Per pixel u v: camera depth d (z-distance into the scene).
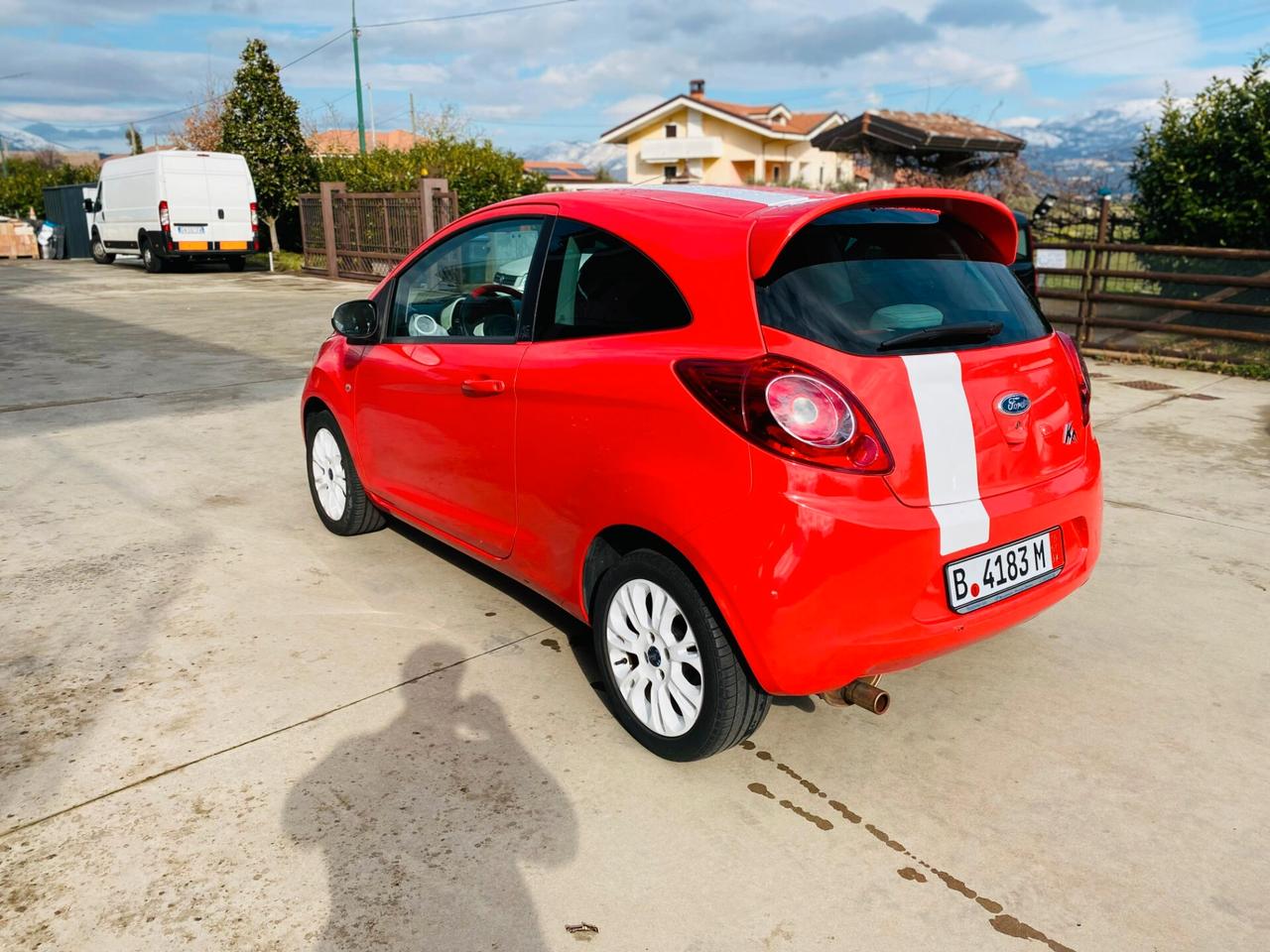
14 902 2.17
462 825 2.46
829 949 2.08
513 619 3.67
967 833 2.46
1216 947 2.09
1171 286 9.21
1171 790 2.64
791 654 2.30
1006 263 2.95
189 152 19.92
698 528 2.38
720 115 47.06
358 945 2.07
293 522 4.73
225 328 11.73
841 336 2.34
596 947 2.08
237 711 2.98
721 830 2.46
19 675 3.17
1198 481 5.41
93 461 5.73
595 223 2.87
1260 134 8.73
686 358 2.44
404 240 17.69
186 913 2.15
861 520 2.26
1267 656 3.41
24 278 19.62
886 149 15.37
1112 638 3.55
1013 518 2.55
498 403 3.07
